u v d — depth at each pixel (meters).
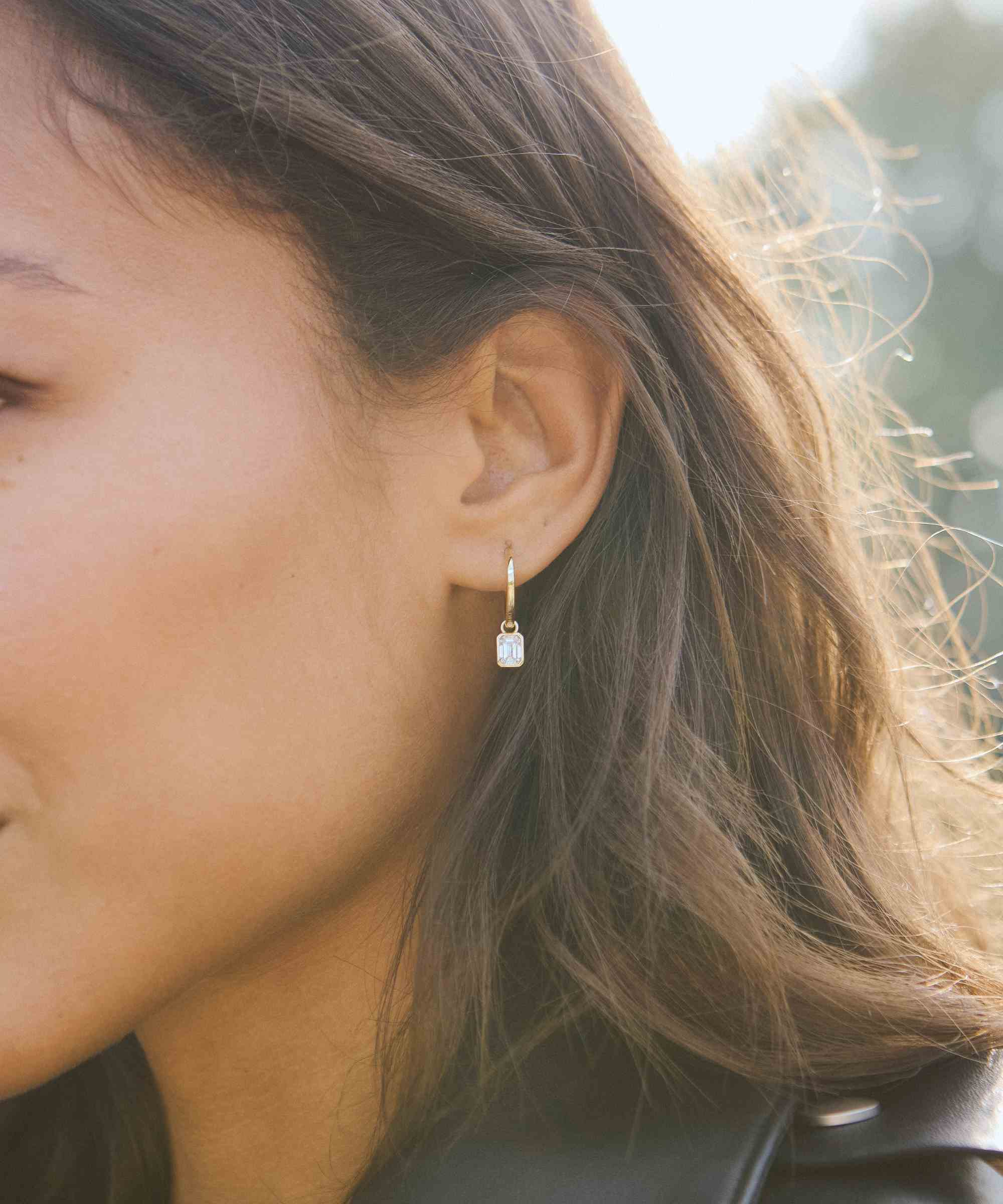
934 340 6.05
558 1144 0.92
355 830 0.94
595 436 1.00
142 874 0.86
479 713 1.02
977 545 4.00
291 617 0.89
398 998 1.02
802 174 1.59
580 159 1.04
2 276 0.81
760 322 1.16
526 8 1.08
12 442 0.82
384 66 0.95
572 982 1.01
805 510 1.12
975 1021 0.99
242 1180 1.08
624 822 1.00
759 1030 0.96
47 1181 1.29
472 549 0.97
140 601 0.83
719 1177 0.85
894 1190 0.85
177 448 0.85
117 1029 0.88
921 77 6.51
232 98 0.89
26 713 0.82
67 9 0.86
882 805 1.22
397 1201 0.93
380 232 0.94
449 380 0.95
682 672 1.04
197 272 0.87
